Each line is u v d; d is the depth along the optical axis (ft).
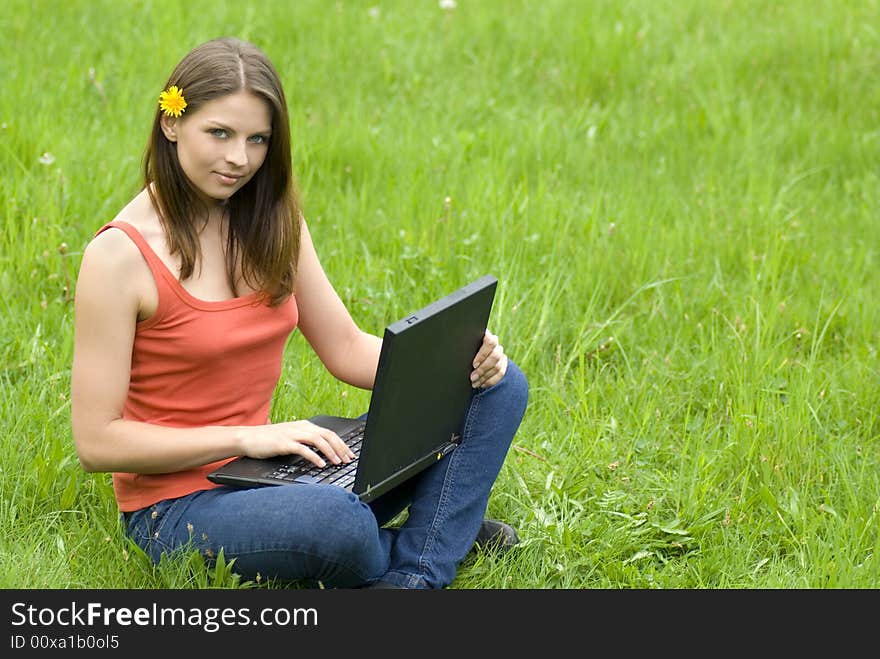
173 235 15.61
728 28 43.42
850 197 33.12
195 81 15.06
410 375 15.15
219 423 16.49
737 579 17.75
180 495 16.17
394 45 40.63
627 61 39.83
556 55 41.01
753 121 36.68
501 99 37.83
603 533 18.53
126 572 16.39
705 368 23.65
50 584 16.21
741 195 32.07
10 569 16.37
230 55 15.23
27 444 19.25
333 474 16.10
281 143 15.80
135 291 15.44
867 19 43.65
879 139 35.63
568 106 37.65
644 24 42.86
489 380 16.98
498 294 25.27
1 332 22.70
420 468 16.42
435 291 25.98
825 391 22.88
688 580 17.63
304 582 16.62
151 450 15.58
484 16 42.98
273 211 16.16
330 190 30.71
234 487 16.15
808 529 18.65
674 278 26.40
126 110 33.50
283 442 15.78
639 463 20.58
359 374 18.08
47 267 24.99
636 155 34.71
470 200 29.45
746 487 19.86
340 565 15.52
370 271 26.27
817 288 27.32
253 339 16.22
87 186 28.14
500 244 27.53
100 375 15.48
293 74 37.19
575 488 19.71
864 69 39.93
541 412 22.25
